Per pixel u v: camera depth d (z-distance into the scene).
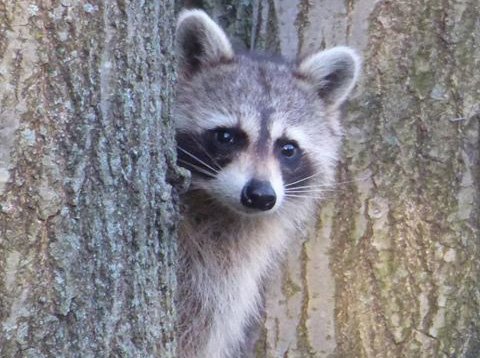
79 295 4.07
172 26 4.96
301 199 6.88
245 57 6.95
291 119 6.73
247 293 6.81
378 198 6.68
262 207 6.21
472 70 6.63
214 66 6.77
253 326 6.90
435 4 6.64
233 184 6.27
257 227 6.78
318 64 6.95
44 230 3.95
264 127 6.55
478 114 6.65
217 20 8.42
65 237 4.01
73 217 4.05
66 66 4.00
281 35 7.16
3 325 3.84
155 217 4.57
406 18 6.66
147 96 4.49
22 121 3.87
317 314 6.73
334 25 6.92
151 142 4.54
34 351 3.92
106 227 4.21
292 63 7.09
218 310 6.58
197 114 6.51
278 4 7.16
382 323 6.66
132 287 4.37
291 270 6.83
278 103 6.73
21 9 3.85
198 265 6.48
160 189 4.61
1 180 3.82
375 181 6.70
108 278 4.22
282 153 6.74
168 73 4.86
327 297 6.72
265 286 6.92
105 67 4.19
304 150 6.84
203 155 6.45
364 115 6.75
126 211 4.36
